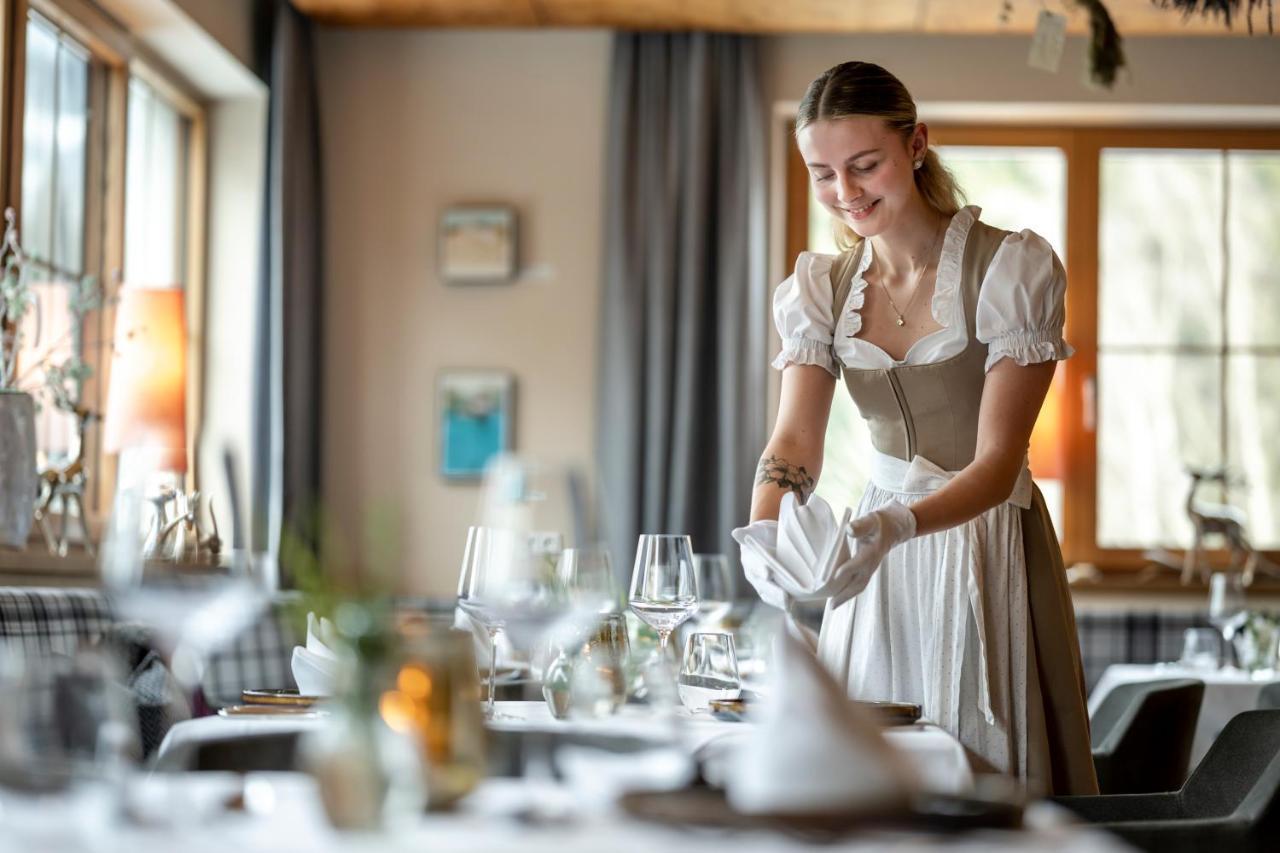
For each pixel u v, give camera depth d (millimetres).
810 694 1046
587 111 5832
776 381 5766
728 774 1140
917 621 2186
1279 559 5734
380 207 5848
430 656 1072
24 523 3260
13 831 980
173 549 1257
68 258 4523
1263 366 5824
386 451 5797
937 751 1517
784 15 5555
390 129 5867
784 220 5852
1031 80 5727
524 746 1506
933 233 2270
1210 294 5848
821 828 976
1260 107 5672
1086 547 5797
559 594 1383
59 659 1051
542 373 5781
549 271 5809
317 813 1009
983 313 2180
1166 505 5812
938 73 5742
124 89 4828
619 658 1839
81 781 1021
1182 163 5879
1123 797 1985
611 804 1070
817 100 2205
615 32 5762
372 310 5828
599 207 5816
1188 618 5266
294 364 5473
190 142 5582
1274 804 1595
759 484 2318
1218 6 4789
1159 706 3143
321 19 5742
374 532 1069
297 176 5543
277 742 1507
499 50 5875
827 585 1830
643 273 5668
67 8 4434
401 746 1009
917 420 2270
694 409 5594
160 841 959
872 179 2189
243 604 1274
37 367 3785
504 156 5840
